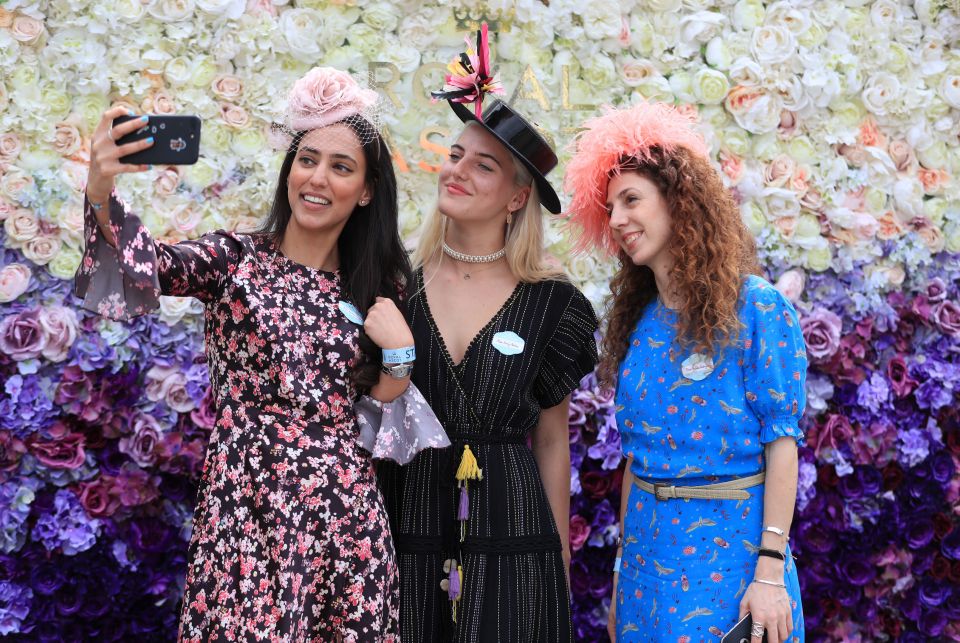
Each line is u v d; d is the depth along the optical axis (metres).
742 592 2.35
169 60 3.26
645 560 2.45
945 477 3.78
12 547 2.97
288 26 3.34
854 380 3.74
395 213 2.51
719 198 2.43
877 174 3.92
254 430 2.24
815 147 3.86
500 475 2.59
